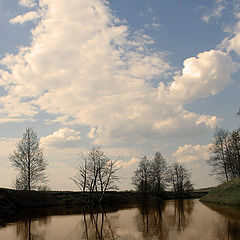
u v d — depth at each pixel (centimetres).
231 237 1623
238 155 5062
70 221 2809
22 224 2583
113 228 2267
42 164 4909
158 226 2284
